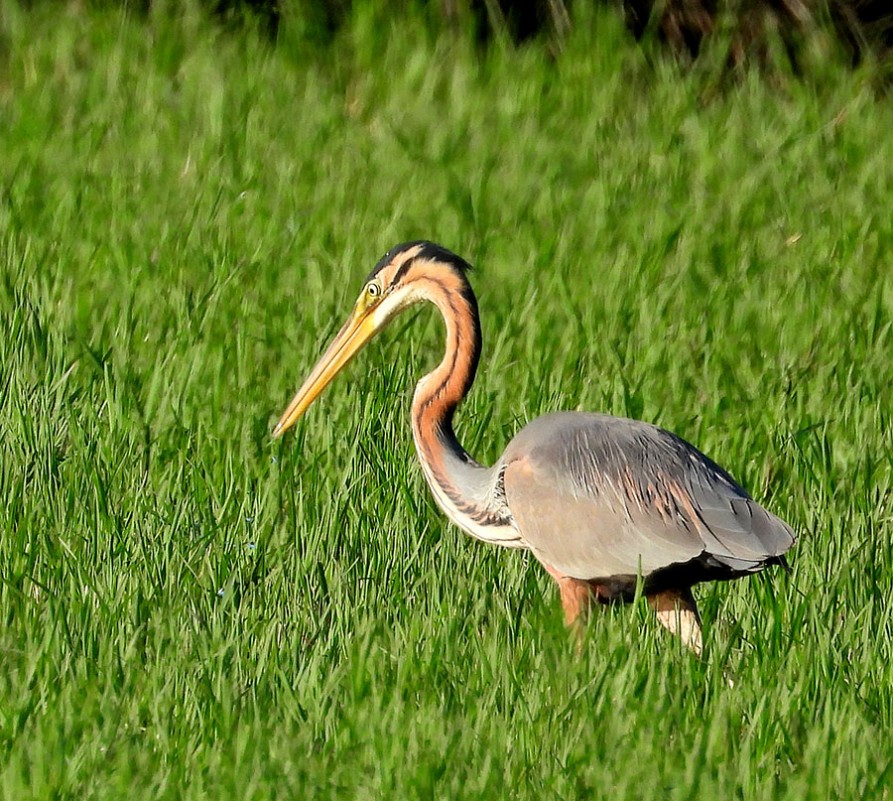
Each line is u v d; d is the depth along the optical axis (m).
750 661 10.02
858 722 9.24
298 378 14.05
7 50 21.72
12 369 13.14
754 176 19.12
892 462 12.77
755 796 8.76
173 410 12.96
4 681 9.45
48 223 17.02
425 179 18.59
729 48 22.59
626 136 20.27
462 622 10.32
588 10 22.12
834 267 16.97
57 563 10.72
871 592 10.80
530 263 16.56
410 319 14.88
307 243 16.81
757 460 12.89
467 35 22.12
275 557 11.13
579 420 11.12
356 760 8.98
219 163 18.66
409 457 12.59
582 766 8.97
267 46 22.19
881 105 21.56
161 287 15.53
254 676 9.73
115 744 8.93
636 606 10.26
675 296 16.02
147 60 21.39
